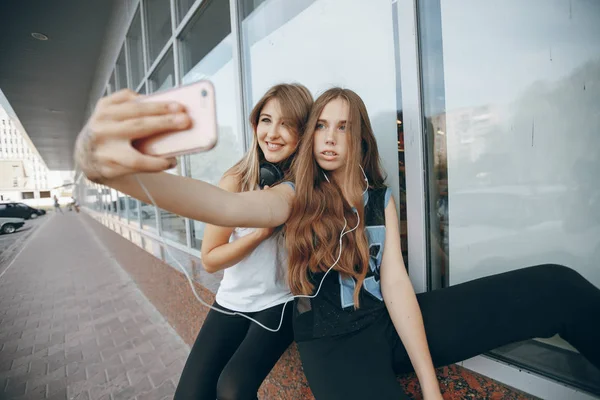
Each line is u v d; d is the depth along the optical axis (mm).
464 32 987
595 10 758
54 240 10055
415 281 1153
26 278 5207
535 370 855
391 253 910
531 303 749
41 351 2648
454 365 970
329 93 918
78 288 4406
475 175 1004
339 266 869
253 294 1130
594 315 674
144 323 3051
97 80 7262
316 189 925
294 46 1716
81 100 9438
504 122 931
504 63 916
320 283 893
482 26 949
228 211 688
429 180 1107
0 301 4031
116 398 2020
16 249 8750
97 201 12891
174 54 2936
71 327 3107
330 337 841
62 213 26656
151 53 3771
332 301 877
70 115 11008
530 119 883
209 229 1060
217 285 1924
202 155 2852
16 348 2715
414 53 1086
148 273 3379
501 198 957
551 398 816
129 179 508
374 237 912
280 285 1142
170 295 2646
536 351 870
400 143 1189
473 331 777
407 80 1118
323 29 1526
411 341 781
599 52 763
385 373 750
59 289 4430
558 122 837
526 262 929
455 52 1013
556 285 745
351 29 1378
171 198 582
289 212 895
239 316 1158
